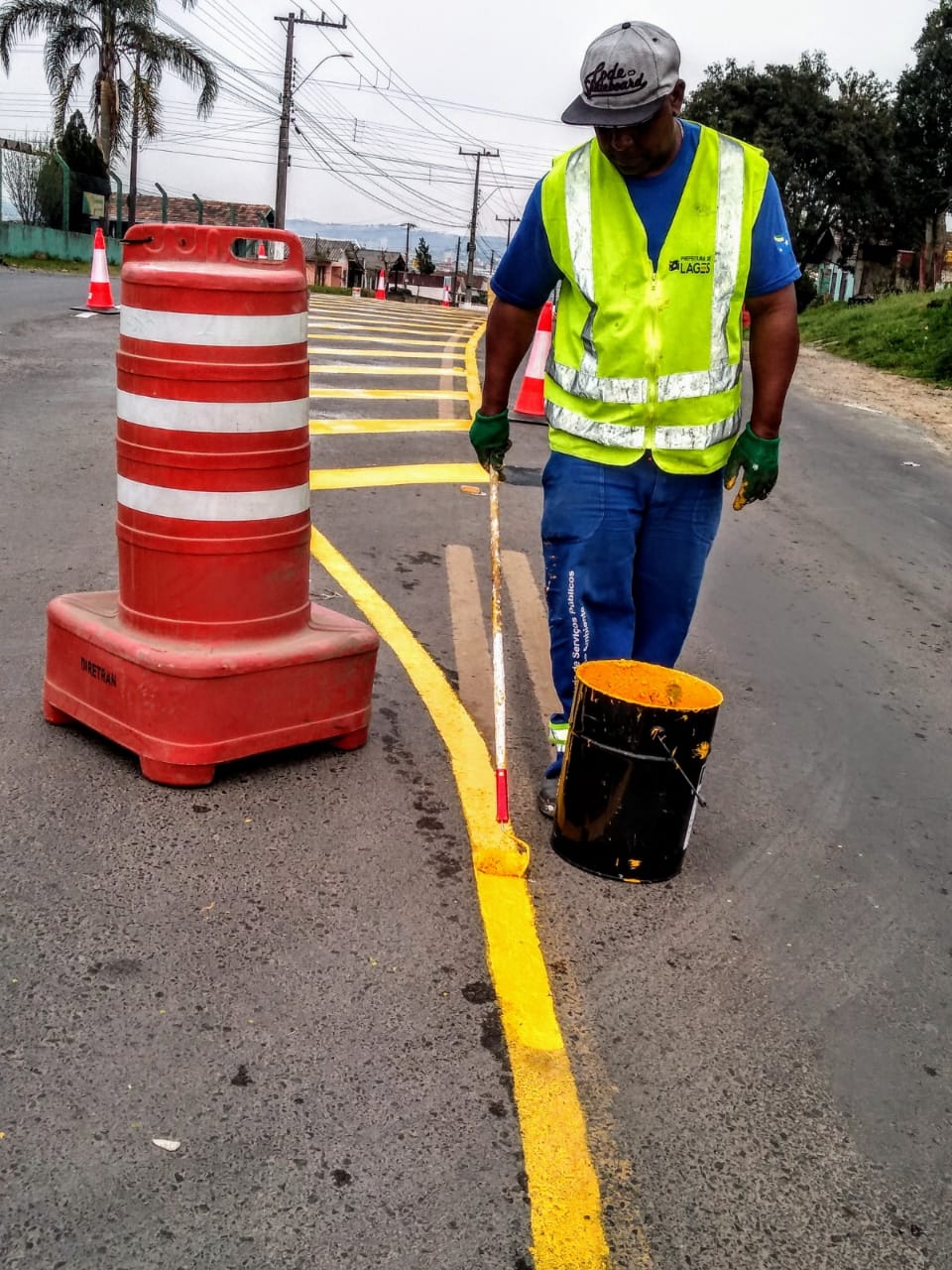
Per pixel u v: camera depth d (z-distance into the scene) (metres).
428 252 122.81
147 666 3.00
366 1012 2.31
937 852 3.31
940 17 41.59
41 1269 1.69
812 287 36.75
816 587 5.88
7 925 2.46
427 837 3.01
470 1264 1.79
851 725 4.18
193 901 2.61
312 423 8.28
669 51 2.60
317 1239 1.79
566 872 2.95
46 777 3.09
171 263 2.92
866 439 10.55
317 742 3.49
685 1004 2.47
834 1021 2.48
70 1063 2.09
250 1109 2.03
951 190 42.38
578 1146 2.04
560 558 3.11
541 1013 2.38
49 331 11.50
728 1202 1.97
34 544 4.96
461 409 9.42
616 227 2.82
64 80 34.59
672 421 2.95
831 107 42.22
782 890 3.00
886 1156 2.11
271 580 3.14
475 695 4.00
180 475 2.97
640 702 2.91
